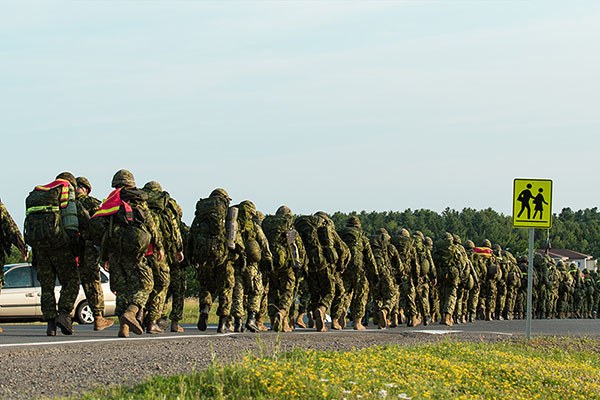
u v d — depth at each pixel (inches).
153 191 1192.2
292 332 1352.1
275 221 1355.8
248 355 830.5
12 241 1130.0
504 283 2383.1
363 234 1544.0
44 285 1138.7
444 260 1857.8
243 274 1282.0
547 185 1302.9
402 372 870.4
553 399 894.4
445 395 783.7
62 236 1111.0
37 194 1120.2
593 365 1230.9
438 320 2153.1
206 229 1216.8
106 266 1114.1
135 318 1093.8
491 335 1466.5
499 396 851.4
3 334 1187.3
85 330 1341.0
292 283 1373.0
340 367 823.1
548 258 2878.9
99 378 767.7
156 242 1123.3
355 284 1513.3
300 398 674.2
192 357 915.4
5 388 710.5
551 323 2175.2
